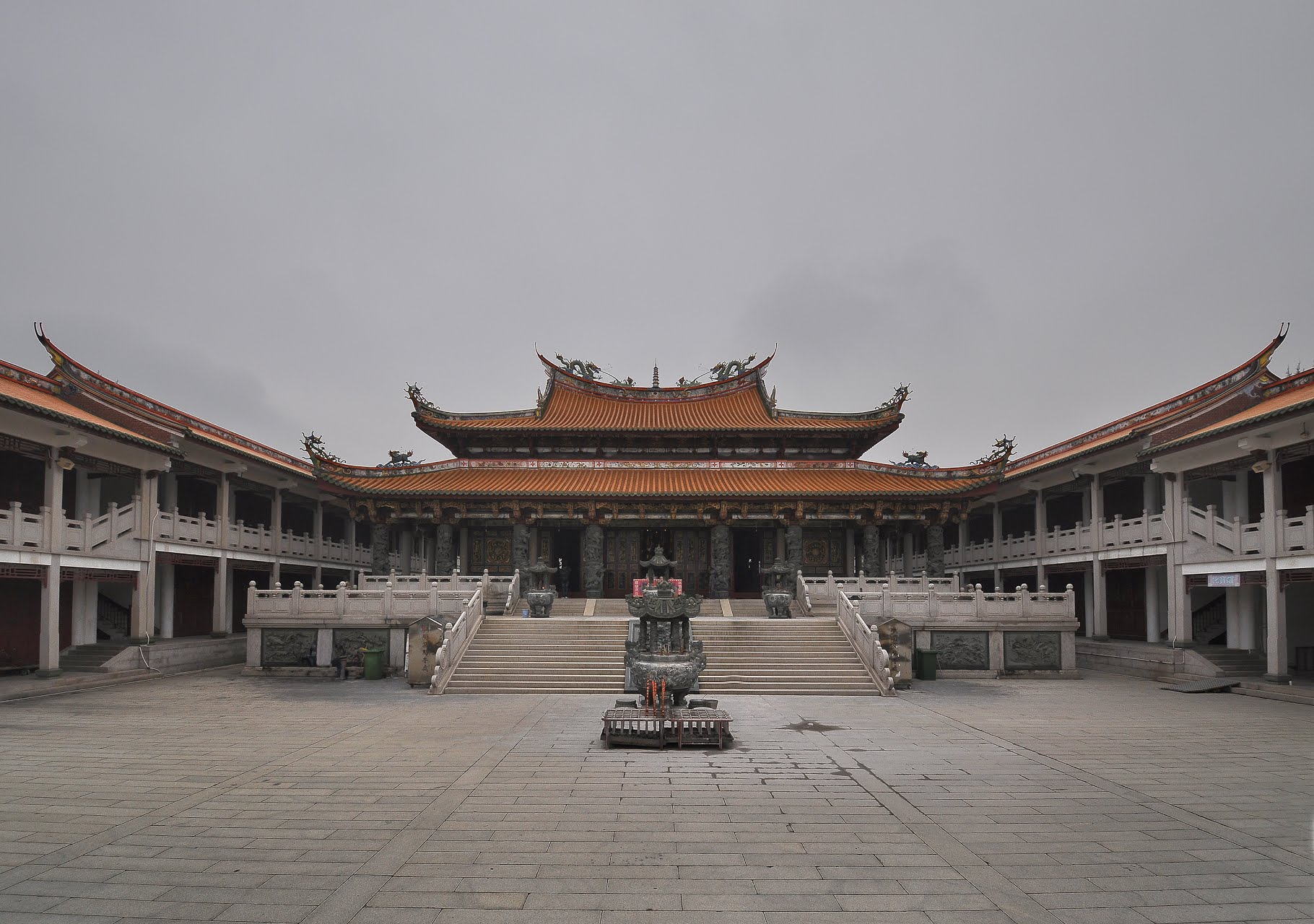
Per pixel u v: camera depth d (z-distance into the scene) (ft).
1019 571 184.34
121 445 118.11
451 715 81.51
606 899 34.42
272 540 164.76
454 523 166.71
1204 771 58.18
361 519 168.55
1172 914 33.30
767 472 176.04
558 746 65.82
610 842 41.78
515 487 163.73
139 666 117.80
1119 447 142.72
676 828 44.16
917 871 37.96
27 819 45.62
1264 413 106.52
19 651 114.32
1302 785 54.19
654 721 65.46
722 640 115.03
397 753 62.95
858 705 89.66
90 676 107.04
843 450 181.88
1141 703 92.73
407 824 44.60
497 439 179.22
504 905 33.71
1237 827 45.03
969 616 120.57
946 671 119.24
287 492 178.50
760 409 189.78
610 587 174.60
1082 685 110.42
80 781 54.24
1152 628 141.18
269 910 33.22
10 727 75.10
